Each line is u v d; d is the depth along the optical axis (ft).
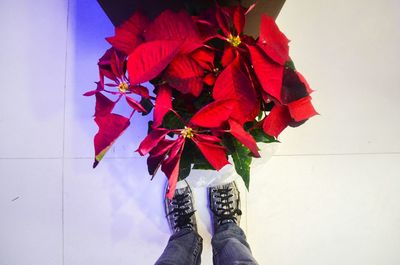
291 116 1.42
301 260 3.44
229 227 3.03
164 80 1.34
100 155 1.43
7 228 3.33
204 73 1.40
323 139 3.36
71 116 3.27
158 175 3.33
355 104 3.34
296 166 3.37
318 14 3.23
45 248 3.34
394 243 3.50
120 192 3.33
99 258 3.36
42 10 3.22
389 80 3.34
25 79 3.26
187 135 1.42
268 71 1.30
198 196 3.34
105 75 1.51
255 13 2.09
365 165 3.41
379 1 3.26
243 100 1.32
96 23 3.21
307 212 3.41
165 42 1.22
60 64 3.25
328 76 3.30
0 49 3.24
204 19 1.40
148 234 3.36
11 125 3.28
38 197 3.32
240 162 1.60
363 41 3.29
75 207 3.33
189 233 3.07
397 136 3.40
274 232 3.41
